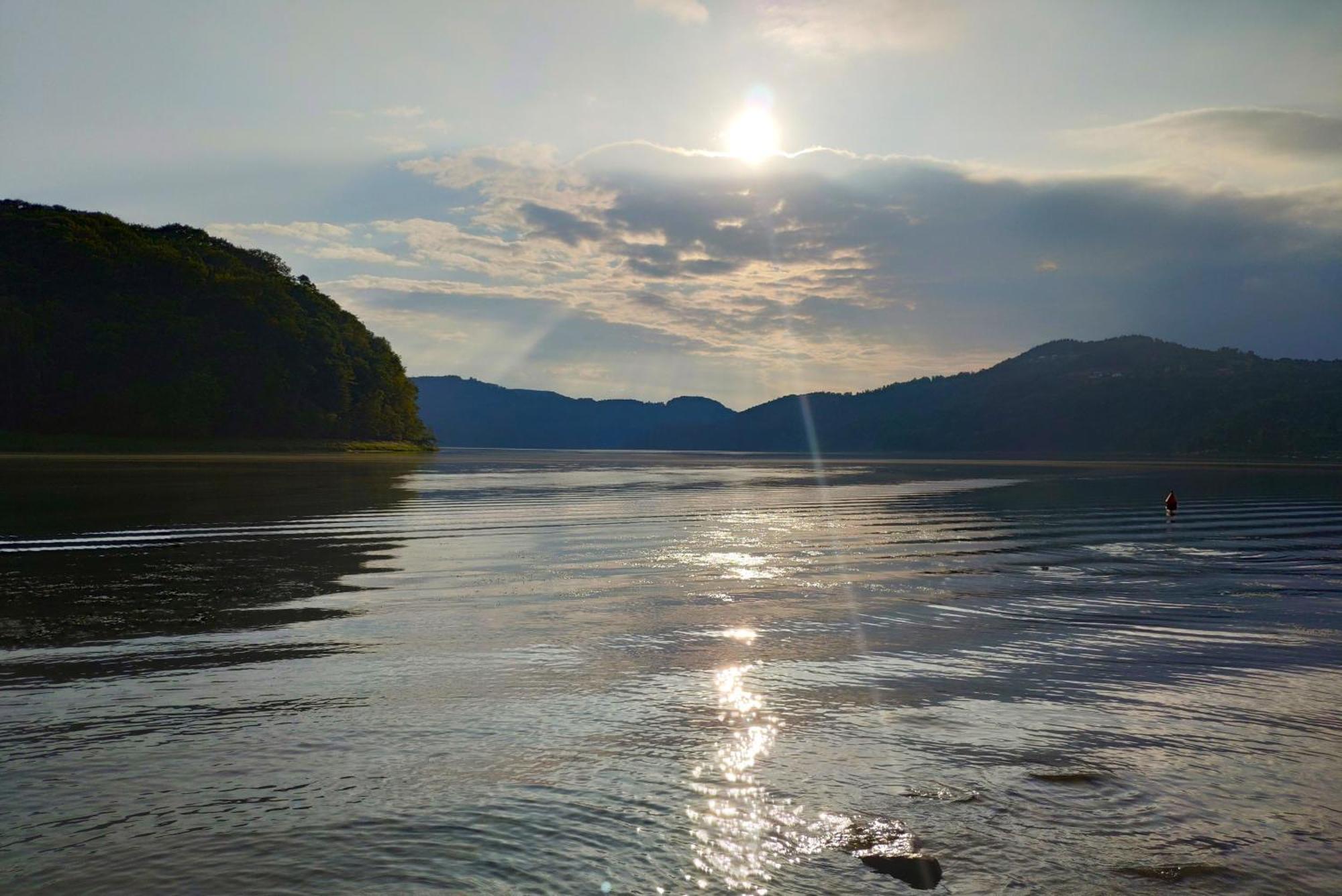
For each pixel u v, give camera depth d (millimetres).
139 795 5566
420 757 6293
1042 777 5992
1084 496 40219
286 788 5699
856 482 53781
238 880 4504
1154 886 4539
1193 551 19469
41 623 11008
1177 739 6793
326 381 117312
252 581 14469
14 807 5359
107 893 4367
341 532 22031
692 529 23672
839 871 4668
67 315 100375
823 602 12891
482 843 4938
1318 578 15539
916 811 5430
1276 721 7281
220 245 149250
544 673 8711
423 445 139375
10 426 91938
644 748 6516
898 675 8758
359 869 4633
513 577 15086
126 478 44156
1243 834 5137
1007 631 10891
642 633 10648
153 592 13352
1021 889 4492
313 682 8320
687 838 5035
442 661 9219
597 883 4512
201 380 100438
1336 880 4629
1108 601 13133
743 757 6363
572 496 37719
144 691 7969
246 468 59656
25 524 22469
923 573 15961
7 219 117562
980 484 52625
